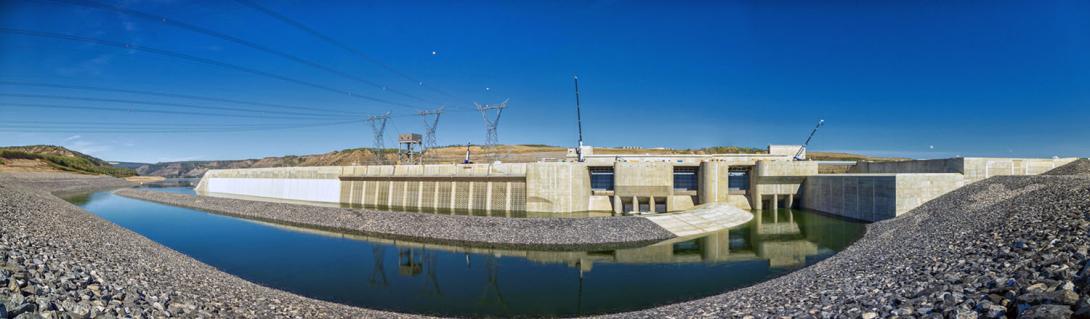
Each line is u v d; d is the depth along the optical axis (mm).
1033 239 25219
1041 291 16406
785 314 22922
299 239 69625
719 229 73562
